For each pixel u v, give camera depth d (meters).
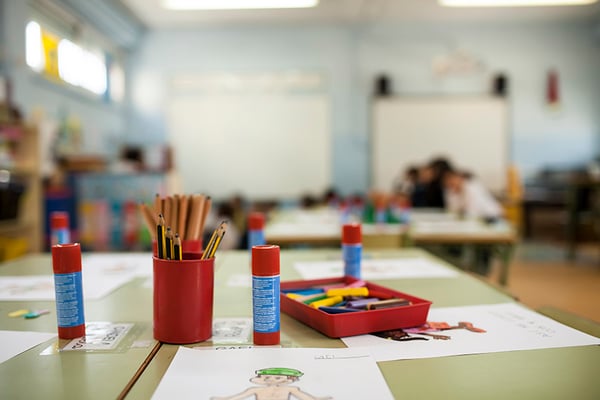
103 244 4.71
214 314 1.02
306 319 0.95
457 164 6.94
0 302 1.13
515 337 0.86
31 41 4.64
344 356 0.77
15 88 4.21
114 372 0.72
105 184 4.74
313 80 6.91
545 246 6.31
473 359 0.76
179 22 6.67
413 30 6.92
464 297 1.16
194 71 6.87
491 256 3.37
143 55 6.85
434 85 6.93
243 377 0.69
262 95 6.90
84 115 5.62
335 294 1.04
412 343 0.83
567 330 0.90
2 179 3.28
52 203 4.34
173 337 0.84
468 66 6.67
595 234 6.32
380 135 6.93
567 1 6.14
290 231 2.70
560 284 4.14
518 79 6.95
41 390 0.66
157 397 0.64
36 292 1.23
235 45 6.87
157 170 5.64
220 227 0.89
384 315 0.90
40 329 0.93
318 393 0.64
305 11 6.36
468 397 0.63
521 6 6.30
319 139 6.92
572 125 6.98
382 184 6.94
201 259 0.85
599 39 6.94
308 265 1.62
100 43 6.13
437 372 0.71
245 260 1.69
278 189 6.94
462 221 3.23
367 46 6.92
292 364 0.74
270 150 6.92
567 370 0.72
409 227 2.80
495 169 6.95
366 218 3.22
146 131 6.87
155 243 1.01
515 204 6.59
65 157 4.77
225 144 6.91
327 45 6.90
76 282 0.87
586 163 6.98
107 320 0.98
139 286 1.29
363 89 6.93
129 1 5.89
